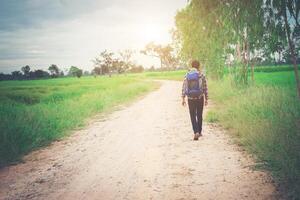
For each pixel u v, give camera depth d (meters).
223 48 17.77
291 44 9.59
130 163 6.30
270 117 8.59
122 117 13.19
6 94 35.94
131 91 26.28
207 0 16.86
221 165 5.83
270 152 5.80
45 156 7.19
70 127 10.81
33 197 4.75
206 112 12.70
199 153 6.76
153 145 7.75
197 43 22.62
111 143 8.26
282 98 11.20
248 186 4.73
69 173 5.84
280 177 4.88
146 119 12.25
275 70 62.25
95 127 10.97
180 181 5.14
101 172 5.81
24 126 9.10
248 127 7.97
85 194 4.78
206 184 4.93
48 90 44.38
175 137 8.58
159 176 5.43
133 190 4.85
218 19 16.06
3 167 6.44
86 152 7.40
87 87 44.34
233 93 15.52
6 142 7.52
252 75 16.56
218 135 8.46
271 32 10.20
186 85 8.25
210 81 26.52
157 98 21.83
